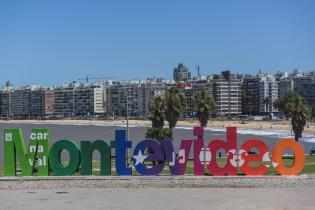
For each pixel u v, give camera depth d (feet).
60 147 120.57
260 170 121.60
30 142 120.88
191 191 112.06
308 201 98.48
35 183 117.08
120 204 96.12
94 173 127.54
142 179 118.32
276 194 107.45
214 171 121.08
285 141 122.42
